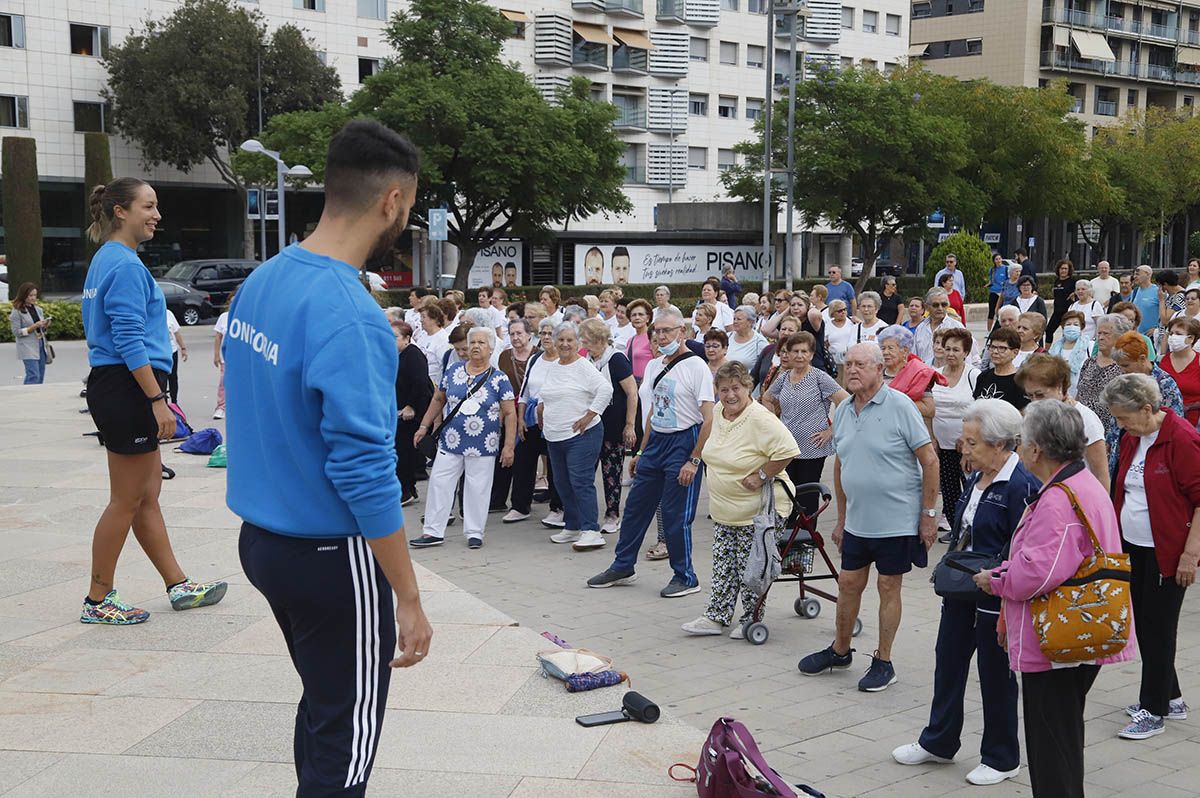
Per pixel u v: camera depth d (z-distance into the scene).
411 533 10.19
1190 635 7.28
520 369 11.44
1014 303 20.70
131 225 5.61
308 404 2.69
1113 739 5.59
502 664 5.48
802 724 5.75
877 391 6.11
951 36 80.50
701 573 8.84
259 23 49.25
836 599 7.37
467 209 38.88
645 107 59.75
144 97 45.00
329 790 2.88
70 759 4.29
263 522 2.79
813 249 59.22
